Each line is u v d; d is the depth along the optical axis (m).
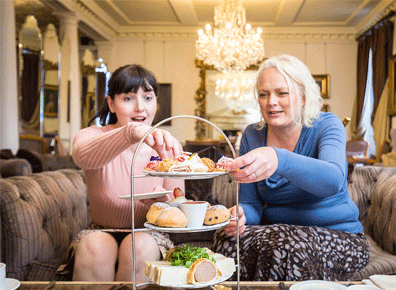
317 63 8.32
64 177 1.93
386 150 5.67
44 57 6.57
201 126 8.30
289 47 8.34
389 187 1.79
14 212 1.40
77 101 6.73
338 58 8.29
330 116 1.43
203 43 5.70
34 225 1.45
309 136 1.41
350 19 7.45
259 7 6.96
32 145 5.46
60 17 6.59
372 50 7.19
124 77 1.40
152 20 7.86
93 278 1.24
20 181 1.58
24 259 1.41
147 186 1.44
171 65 8.53
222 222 0.84
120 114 1.44
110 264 1.27
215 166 0.88
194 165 0.82
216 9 5.77
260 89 1.37
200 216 0.81
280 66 1.33
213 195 2.01
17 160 2.27
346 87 8.29
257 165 0.87
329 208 1.40
